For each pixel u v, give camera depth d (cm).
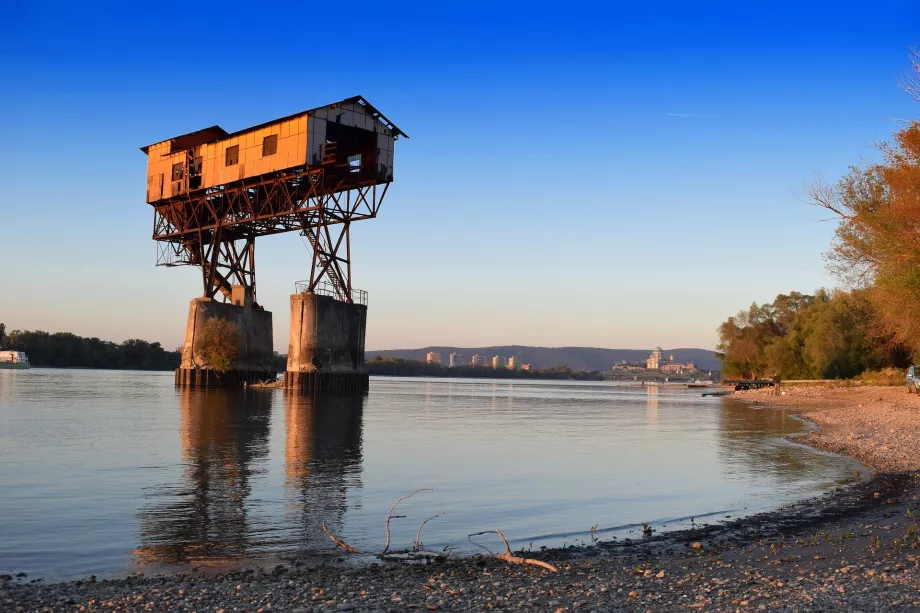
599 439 3941
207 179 7694
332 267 7375
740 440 3850
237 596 1114
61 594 1138
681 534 1636
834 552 1402
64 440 3369
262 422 4397
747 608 1015
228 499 1995
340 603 1071
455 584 1202
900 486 2197
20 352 19150
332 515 1817
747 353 14125
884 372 9138
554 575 1268
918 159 3092
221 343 7994
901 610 986
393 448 3309
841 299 10506
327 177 7381
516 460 2978
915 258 3178
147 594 1122
